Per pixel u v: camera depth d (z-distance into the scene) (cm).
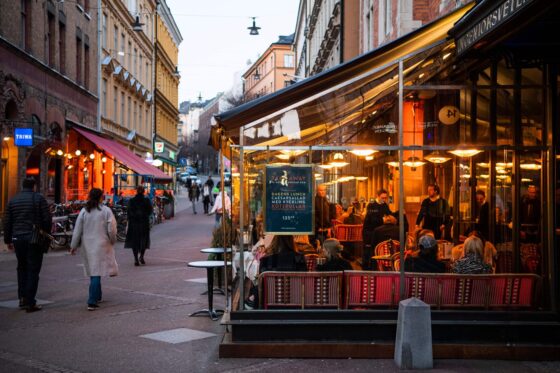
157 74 5378
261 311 704
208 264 866
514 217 746
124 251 1825
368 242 805
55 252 1745
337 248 745
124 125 3900
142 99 4562
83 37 2862
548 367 661
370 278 721
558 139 745
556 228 729
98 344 745
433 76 754
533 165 743
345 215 798
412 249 780
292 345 688
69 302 1014
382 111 768
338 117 762
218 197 1692
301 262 743
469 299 722
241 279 720
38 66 2194
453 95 755
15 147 1988
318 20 4488
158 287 1155
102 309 952
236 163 868
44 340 764
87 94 2919
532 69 744
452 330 703
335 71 735
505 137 752
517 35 695
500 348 689
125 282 1215
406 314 653
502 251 753
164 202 3447
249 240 769
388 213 802
